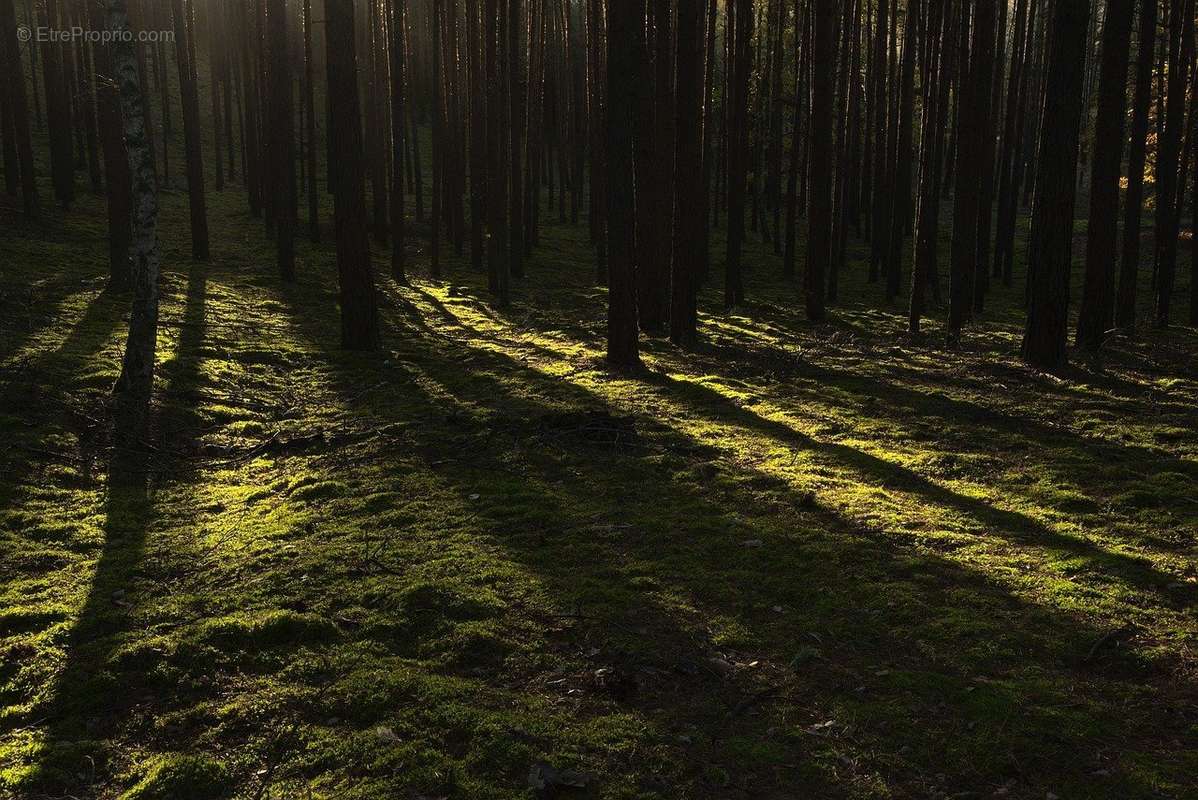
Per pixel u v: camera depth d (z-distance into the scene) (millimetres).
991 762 3732
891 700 4250
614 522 6816
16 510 7289
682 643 4879
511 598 5496
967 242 15898
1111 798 3482
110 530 7102
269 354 13641
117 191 16312
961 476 8094
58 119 24625
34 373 10555
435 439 9375
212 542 6871
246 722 4238
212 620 5254
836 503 7223
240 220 28688
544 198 40094
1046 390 11664
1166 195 18734
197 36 50312
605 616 5199
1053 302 13094
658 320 16641
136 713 4398
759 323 18719
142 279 9891
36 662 4945
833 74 24953
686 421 10094
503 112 19844
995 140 25828
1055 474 7996
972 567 5863
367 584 5738
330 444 9508
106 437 9219
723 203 39188
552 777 3650
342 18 13453
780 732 4020
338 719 4215
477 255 25656
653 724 4078
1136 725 3998
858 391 11836
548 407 10648
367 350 14484
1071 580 5660
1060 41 12016
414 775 3703
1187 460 8273
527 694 4395
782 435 9555
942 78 20516
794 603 5387
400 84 22156
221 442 9688
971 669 4523
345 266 14328
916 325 17875
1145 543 6324
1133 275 18094
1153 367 13430
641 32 12594
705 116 23156
